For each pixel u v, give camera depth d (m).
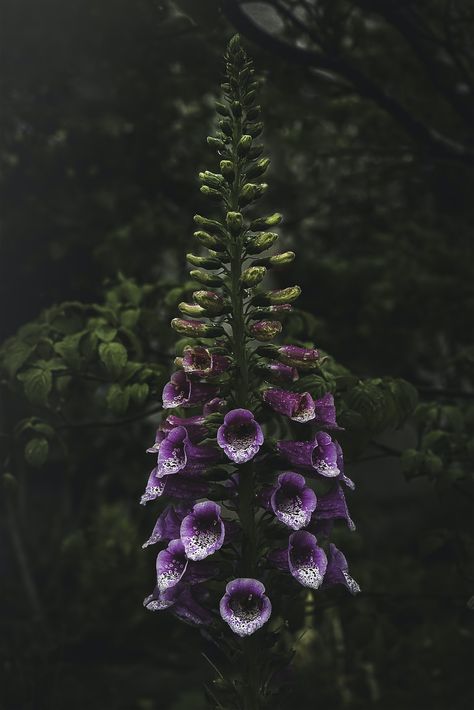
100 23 6.14
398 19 5.37
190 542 2.66
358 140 6.78
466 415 4.42
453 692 6.64
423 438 4.40
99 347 4.17
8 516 8.21
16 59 6.62
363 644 5.17
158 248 6.62
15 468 6.02
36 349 4.41
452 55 5.65
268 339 2.77
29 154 7.04
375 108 6.45
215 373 2.75
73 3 6.16
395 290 6.78
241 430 2.74
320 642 7.02
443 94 5.63
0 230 6.91
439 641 6.62
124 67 6.43
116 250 6.47
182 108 6.91
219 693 2.91
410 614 6.87
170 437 2.77
